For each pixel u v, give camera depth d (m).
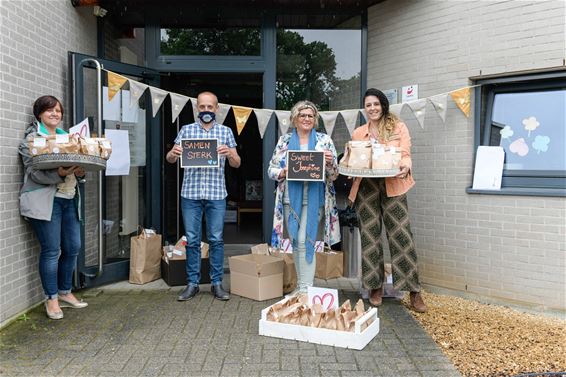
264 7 5.08
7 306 3.53
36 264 3.96
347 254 4.96
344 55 5.24
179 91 6.56
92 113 4.53
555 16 3.88
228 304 4.05
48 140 3.32
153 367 2.89
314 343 3.25
